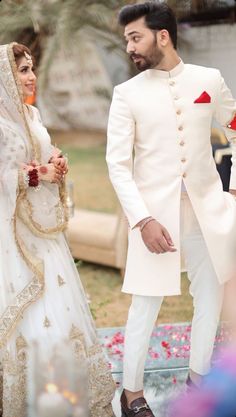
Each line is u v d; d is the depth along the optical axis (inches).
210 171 135.5
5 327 131.2
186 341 179.8
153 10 127.7
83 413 87.8
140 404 139.6
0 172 131.3
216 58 303.0
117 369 164.7
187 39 297.7
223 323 166.4
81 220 271.4
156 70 131.6
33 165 131.7
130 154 131.8
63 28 246.4
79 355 133.1
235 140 140.7
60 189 138.0
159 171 132.3
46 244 134.6
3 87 129.7
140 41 128.6
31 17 242.7
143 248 134.0
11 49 128.3
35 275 131.3
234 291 104.2
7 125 130.8
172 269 133.0
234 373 103.1
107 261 261.4
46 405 86.7
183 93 131.2
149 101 130.7
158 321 221.6
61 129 469.7
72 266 140.3
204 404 100.5
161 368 164.1
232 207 138.2
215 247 134.0
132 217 128.5
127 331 139.2
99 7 247.9
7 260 132.8
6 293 132.2
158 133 131.3
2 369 136.0
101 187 403.5
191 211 135.6
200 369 144.1
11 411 131.6
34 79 134.8
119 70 390.9
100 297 244.2
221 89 134.6
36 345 96.8
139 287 134.2
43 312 131.8
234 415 98.7
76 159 470.6
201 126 132.2
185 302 239.8
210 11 293.0
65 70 390.3
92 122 454.3
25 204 132.2
